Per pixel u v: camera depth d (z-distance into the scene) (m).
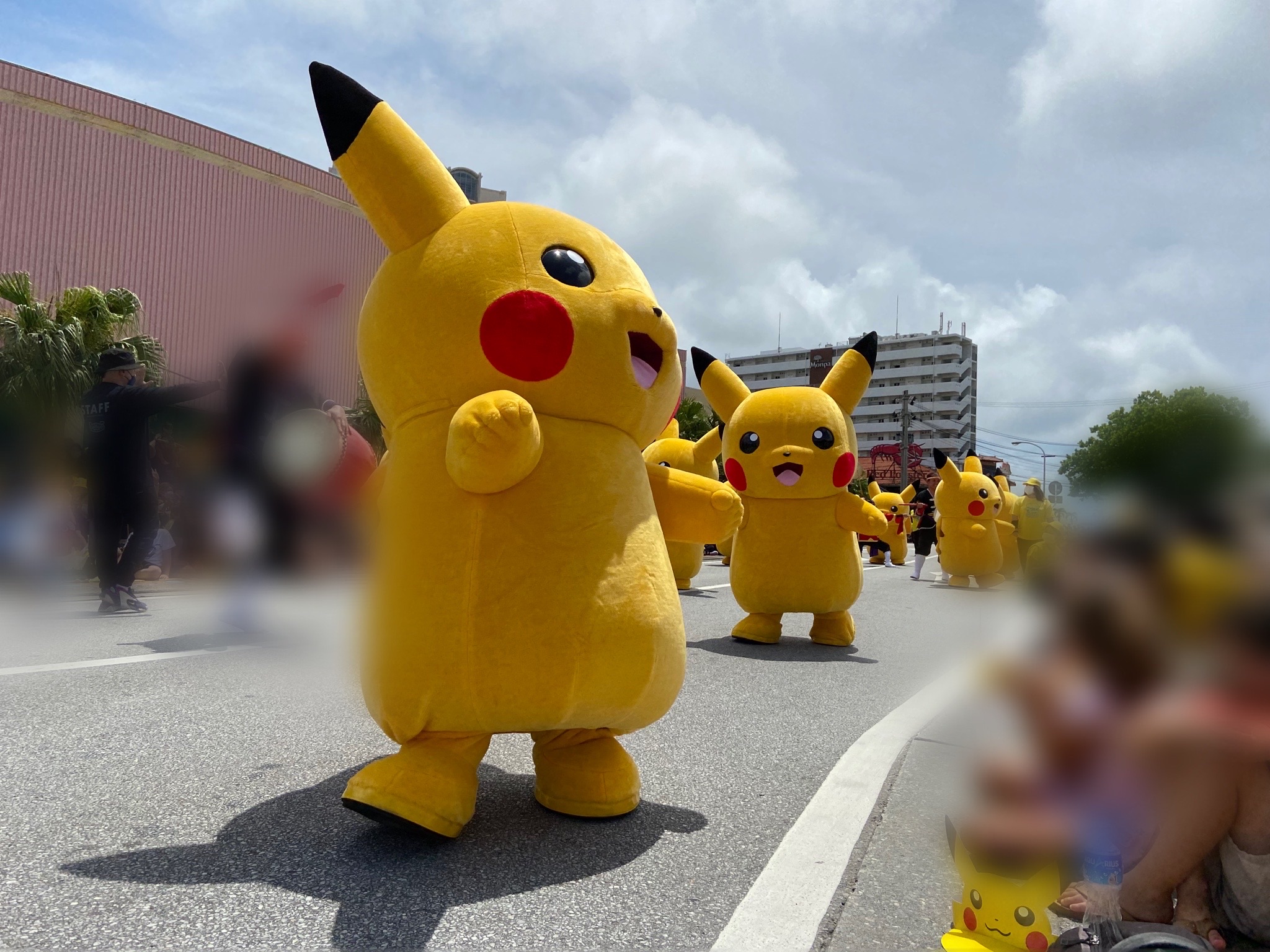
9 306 19.22
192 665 5.34
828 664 6.49
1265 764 1.99
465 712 2.63
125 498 7.44
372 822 2.93
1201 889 2.12
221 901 2.32
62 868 2.51
